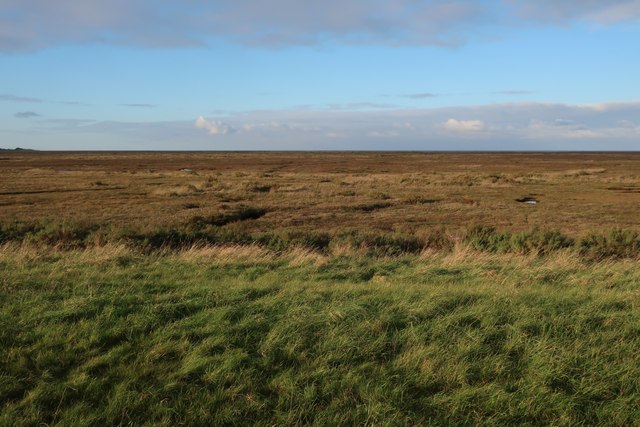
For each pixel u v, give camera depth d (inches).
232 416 142.0
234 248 453.4
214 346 182.9
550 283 305.7
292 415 141.3
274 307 226.8
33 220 863.1
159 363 170.7
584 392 153.9
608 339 187.9
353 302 231.0
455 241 578.2
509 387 157.8
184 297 246.5
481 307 220.2
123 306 225.6
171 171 2965.1
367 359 175.5
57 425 136.7
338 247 508.7
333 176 2511.1
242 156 6919.3
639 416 142.6
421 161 5049.2
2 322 203.0
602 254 479.8
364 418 141.9
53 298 245.8
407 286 277.1
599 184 1900.8
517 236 533.3
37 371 164.2
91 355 176.7
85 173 2615.7
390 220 987.9
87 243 525.7
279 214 1057.5
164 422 137.6
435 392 157.5
